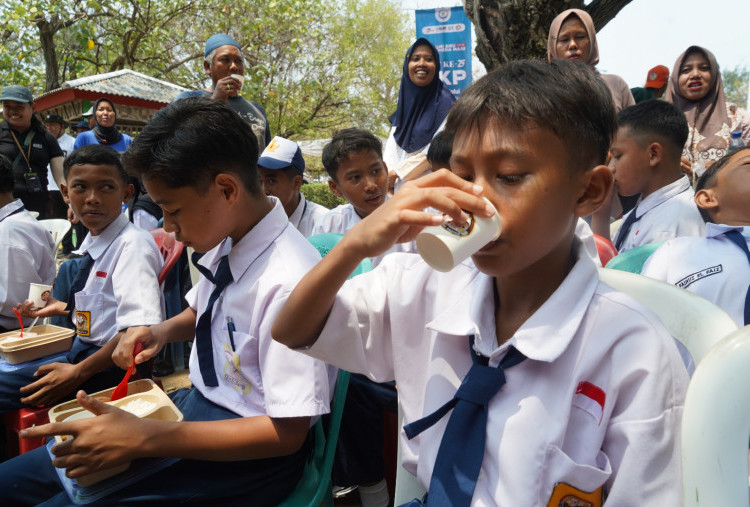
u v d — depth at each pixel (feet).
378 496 6.06
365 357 3.22
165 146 3.95
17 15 33.96
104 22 43.88
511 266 2.48
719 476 2.07
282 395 3.82
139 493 3.80
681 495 2.34
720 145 11.62
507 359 2.66
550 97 2.32
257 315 4.11
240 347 4.19
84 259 6.82
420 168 10.89
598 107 2.48
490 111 2.37
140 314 6.07
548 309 2.62
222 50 11.81
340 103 52.70
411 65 12.29
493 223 2.31
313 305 2.93
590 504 2.41
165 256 8.73
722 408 2.10
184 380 9.84
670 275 5.31
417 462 3.04
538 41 13.08
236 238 4.46
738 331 2.22
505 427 2.53
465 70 21.43
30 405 5.96
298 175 9.05
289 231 4.50
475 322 2.81
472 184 2.41
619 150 7.18
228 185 4.17
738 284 4.90
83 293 6.57
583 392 2.54
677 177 7.11
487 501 2.51
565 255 2.81
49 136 18.49
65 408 4.58
